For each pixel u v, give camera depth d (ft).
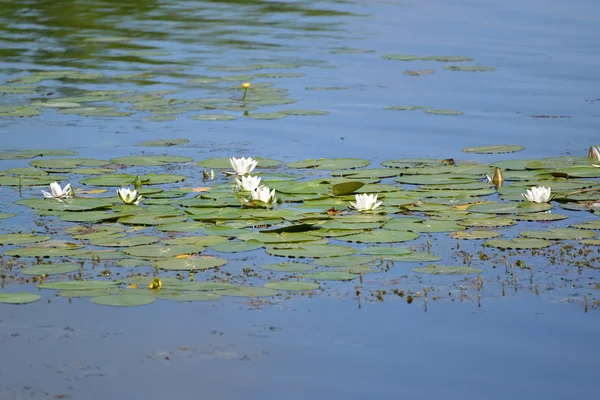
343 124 58.49
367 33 97.66
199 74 75.15
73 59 81.82
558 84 71.00
